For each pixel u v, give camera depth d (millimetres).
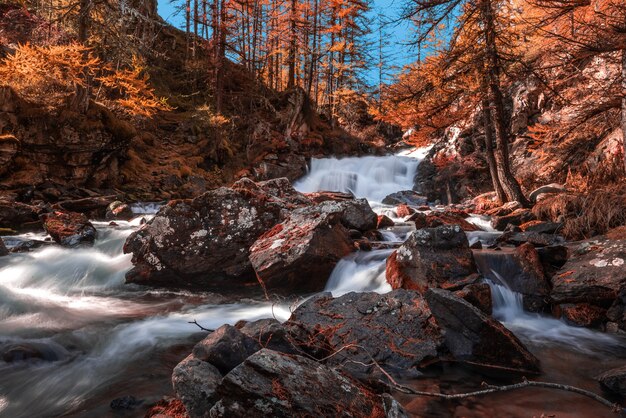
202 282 7723
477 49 12188
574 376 3938
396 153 30359
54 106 15016
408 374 3854
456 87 12750
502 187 13539
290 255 6590
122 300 6840
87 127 15594
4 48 18422
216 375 2887
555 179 13852
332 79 36094
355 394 2748
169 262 7629
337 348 4113
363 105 38656
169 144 22672
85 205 13969
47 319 5555
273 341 3338
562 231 8914
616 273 5410
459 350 4129
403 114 13141
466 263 5738
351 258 7199
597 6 8102
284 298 6930
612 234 7430
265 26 34562
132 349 4652
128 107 18938
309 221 7309
